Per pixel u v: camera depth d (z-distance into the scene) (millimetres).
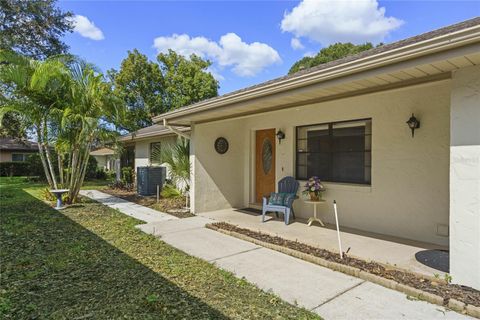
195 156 7664
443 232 4594
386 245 4621
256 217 7031
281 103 5145
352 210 5797
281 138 7168
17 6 14148
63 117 7957
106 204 9258
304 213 6746
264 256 4320
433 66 3027
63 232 5676
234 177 8469
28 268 3809
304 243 4781
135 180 14023
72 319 2617
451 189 3123
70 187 9180
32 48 15312
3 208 8289
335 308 2818
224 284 3355
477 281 2965
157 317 2650
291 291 3182
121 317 2650
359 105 5633
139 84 25547
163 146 11820
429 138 4738
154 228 6039
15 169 22281
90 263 3998
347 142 5969
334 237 5105
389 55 3031
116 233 5613
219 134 8133
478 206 2941
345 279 3492
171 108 26250
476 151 2949
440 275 3373
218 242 5039
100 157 26344
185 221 6730
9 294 3076
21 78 7980
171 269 3791
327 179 6332
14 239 5145
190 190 7875
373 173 5441
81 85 8750
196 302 2934
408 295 3061
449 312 2713
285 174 7113
